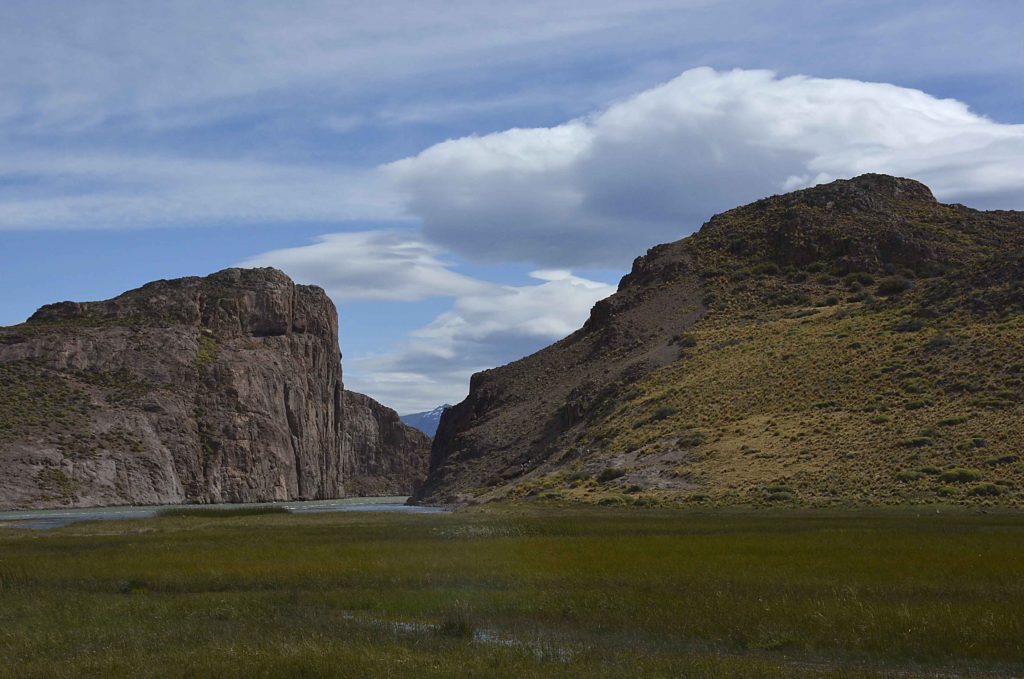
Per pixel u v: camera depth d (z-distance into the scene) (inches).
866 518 2299.5
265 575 1459.2
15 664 949.8
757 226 6215.6
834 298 5027.1
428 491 5172.2
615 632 1052.5
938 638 968.9
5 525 3282.5
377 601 1235.9
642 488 3277.6
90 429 7652.6
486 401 5984.3
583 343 5940.0
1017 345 3440.0
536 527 2198.6
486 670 886.4
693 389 4131.4
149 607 1229.7
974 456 2847.0
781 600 1152.8
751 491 2942.9
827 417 3412.9
